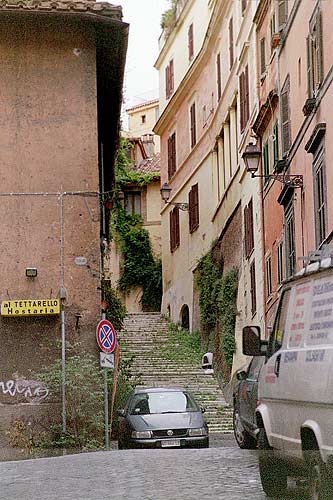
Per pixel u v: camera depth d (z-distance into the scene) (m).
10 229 21.08
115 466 14.14
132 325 44.34
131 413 20.81
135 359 37.03
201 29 43.56
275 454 9.89
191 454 15.88
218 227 38.66
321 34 20.38
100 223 21.75
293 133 24.91
